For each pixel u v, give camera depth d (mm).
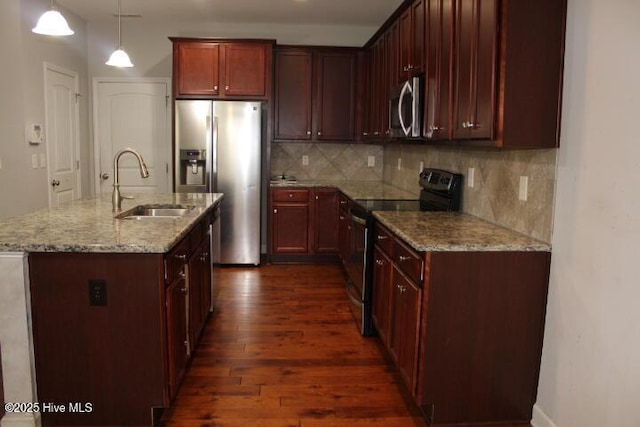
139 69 5793
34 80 4629
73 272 2178
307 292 4547
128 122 5871
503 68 2201
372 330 3539
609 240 1895
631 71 1779
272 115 5531
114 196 3180
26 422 2213
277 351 3258
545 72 2217
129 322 2219
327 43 5848
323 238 5598
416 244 2303
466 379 2365
